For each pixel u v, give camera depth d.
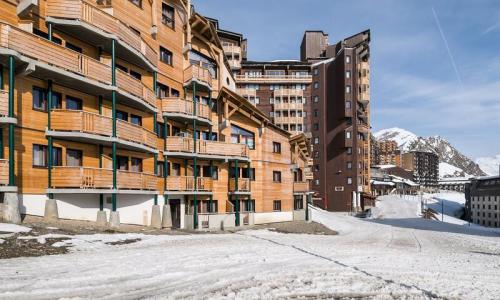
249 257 13.95
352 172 86.44
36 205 18.75
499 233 44.59
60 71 18.86
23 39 17.28
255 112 36.34
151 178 25.25
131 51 23.75
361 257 15.39
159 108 28.22
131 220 24.53
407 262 14.41
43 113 19.50
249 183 34.44
